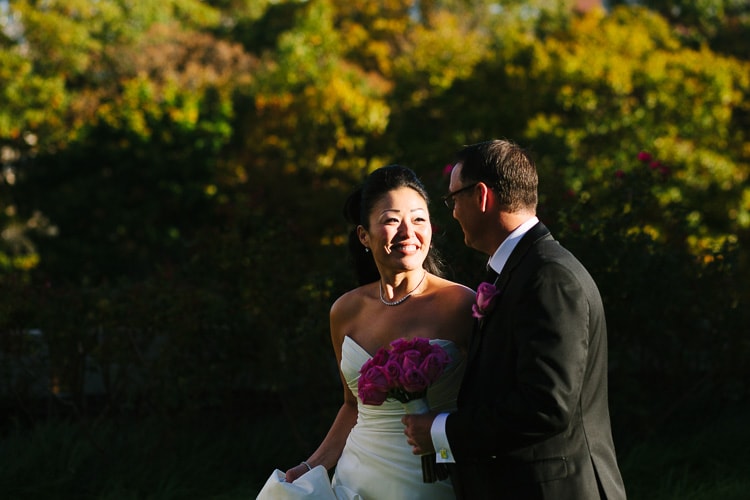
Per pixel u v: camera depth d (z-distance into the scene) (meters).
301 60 31.86
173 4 41.41
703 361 9.30
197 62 33.47
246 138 26.05
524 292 3.10
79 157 27.00
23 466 7.14
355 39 36.59
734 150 24.66
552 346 3.00
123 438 8.03
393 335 4.01
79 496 6.98
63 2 37.06
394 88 27.81
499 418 3.05
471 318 3.91
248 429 8.52
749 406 9.65
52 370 8.52
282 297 8.45
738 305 8.95
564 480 3.12
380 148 24.50
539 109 23.78
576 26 29.16
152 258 26.28
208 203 26.02
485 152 3.32
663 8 38.00
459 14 40.50
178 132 27.09
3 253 25.42
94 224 26.55
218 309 8.29
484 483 3.24
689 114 23.88
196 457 7.62
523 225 3.32
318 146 23.91
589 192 9.41
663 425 8.95
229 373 8.52
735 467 7.71
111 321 8.27
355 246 4.35
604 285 7.97
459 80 25.38
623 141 22.28
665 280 8.23
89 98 29.53
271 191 22.75
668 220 9.33
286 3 39.72
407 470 3.87
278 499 3.99
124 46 34.16
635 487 7.10
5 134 27.22
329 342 8.27
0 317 8.29
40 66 33.16
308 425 8.62
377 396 3.54
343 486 4.04
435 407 3.84
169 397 8.00
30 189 27.27
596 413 3.21
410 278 4.04
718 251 8.98
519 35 26.81
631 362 8.49
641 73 24.38
